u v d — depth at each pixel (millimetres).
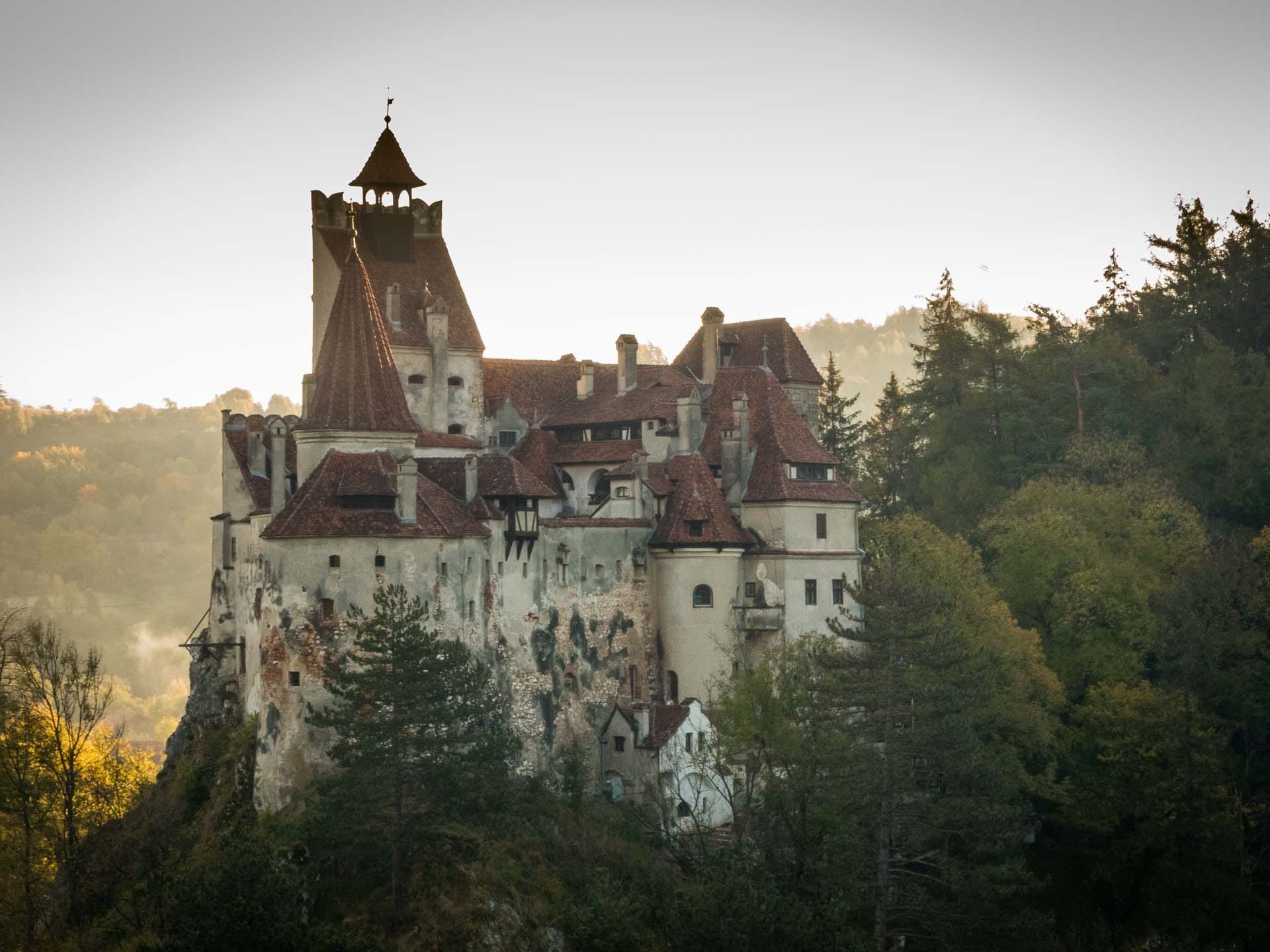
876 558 118062
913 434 154625
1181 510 132750
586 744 104688
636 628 108938
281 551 92562
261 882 83562
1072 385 150125
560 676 103688
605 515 110625
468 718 90938
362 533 92938
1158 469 140375
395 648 88938
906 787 95438
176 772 104500
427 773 89062
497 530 100750
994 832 94562
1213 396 149500
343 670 91250
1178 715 108062
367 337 101000
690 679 108562
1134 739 108062
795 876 91938
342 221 117250
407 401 113562
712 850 97938
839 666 98688
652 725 104562
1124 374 152875
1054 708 113750
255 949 81750
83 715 109000
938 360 157125
